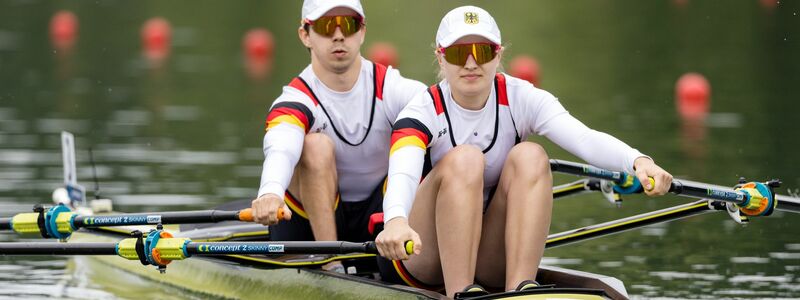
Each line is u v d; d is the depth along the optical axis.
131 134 66.38
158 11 136.62
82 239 44.88
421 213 27.72
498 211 27.92
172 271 38.78
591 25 120.88
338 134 31.81
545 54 101.19
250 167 56.66
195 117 72.50
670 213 33.81
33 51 106.62
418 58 95.69
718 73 89.88
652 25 119.81
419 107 27.84
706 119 70.38
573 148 27.91
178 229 43.62
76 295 36.97
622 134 65.12
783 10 125.94
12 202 48.75
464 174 26.52
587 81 86.94
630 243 43.31
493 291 29.55
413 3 137.00
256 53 103.62
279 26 123.06
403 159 26.62
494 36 27.19
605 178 33.91
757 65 93.19
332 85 31.47
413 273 28.72
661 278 37.44
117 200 48.97
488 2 137.50
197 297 37.03
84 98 80.38
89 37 116.69
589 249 42.34
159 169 56.06
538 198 26.83
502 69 30.08
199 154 60.22
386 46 94.38
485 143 28.45
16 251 29.42
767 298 34.53
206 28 123.06
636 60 97.75
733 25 117.25
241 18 130.12
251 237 39.62
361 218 33.25
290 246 26.88
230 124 69.81
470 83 27.34
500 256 28.44
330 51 30.66
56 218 31.06
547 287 25.69
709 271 38.25
